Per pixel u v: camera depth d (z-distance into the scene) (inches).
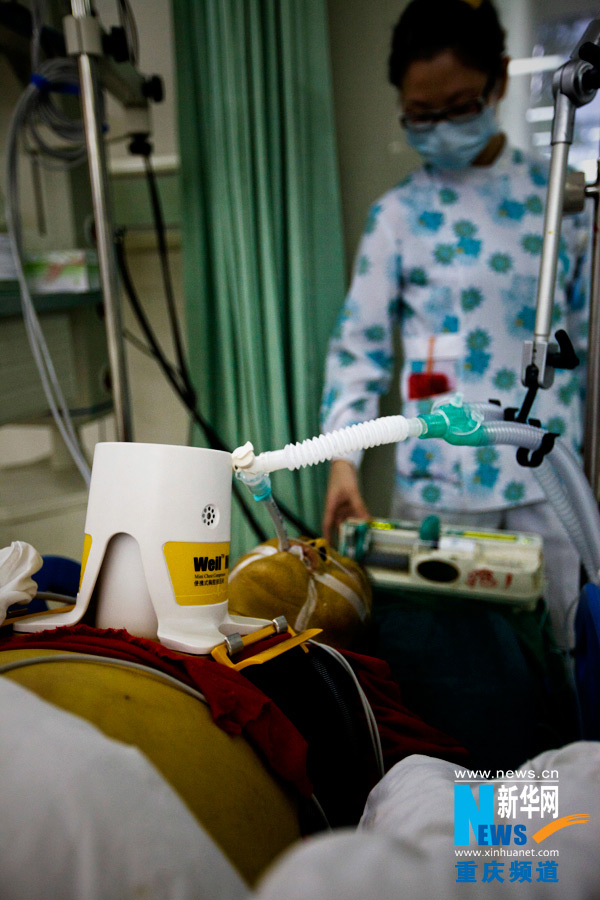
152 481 22.7
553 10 63.1
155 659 21.0
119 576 23.4
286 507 61.2
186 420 79.4
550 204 29.1
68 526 67.9
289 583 31.2
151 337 57.5
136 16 69.0
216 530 24.0
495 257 53.5
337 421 56.4
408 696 35.0
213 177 61.4
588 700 33.1
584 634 34.6
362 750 23.5
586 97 28.3
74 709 17.1
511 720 34.4
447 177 55.2
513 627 41.1
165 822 13.7
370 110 69.3
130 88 47.4
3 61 56.6
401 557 42.7
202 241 63.9
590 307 34.7
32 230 58.9
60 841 12.8
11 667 18.6
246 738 20.6
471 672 35.8
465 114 49.0
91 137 39.4
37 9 46.3
